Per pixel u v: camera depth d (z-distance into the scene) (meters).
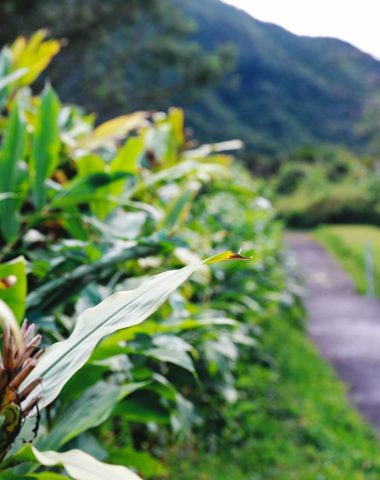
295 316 10.31
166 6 27.78
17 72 2.13
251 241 5.26
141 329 1.42
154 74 29.38
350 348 9.57
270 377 6.54
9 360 0.83
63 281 1.51
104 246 2.01
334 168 38.28
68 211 1.97
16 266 1.27
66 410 1.37
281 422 5.76
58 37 22.44
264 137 74.12
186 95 29.77
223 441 4.77
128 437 2.87
